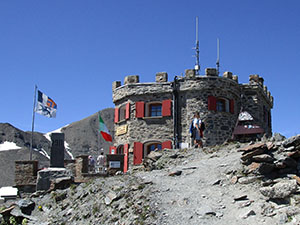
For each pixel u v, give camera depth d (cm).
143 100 3416
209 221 1343
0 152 7281
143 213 1445
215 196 1496
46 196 1934
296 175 1490
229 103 3397
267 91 3894
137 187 1653
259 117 3509
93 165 3019
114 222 1487
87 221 1582
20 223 1745
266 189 1387
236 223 1302
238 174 1602
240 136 2344
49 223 1661
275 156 1609
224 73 3416
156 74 3416
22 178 2419
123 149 3441
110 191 1706
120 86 3538
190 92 3328
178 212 1420
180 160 2062
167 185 1647
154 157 2173
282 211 1293
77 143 8531
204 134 3225
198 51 3681
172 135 3278
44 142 8819
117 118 3562
